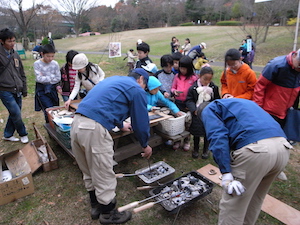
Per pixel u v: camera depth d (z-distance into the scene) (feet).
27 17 86.07
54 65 13.47
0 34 11.30
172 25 162.09
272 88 10.00
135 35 106.63
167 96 12.03
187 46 39.58
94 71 11.84
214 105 6.55
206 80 11.00
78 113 7.08
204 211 8.65
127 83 7.26
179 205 7.70
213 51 54.65
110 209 7.84
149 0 158.92
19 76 12.55
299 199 9.25
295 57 8.84
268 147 5.60
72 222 8.25
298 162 11.66
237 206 6.22
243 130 5.87
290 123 9.94
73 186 10.02
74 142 7.23
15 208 8.87
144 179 9.28
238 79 11.45
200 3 154.51
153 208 8.80
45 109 13.82
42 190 9.78
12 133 13.80
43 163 10.75
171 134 11.64
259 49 50.06
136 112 7.26
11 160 10.86
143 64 13.93
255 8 52.08
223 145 5.82
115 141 10.62
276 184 10.11
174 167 11.33
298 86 9.66
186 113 12.33
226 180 5.70
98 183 7.29
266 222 8.17
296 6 49.57
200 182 9.00
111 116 6.95
